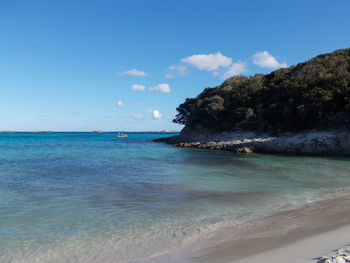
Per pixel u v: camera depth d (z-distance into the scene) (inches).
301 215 359.6
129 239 286.7
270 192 505.0
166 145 2297.0
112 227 323.0
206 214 372.5
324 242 254.8
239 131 1995.6
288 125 1678.2
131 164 941.2
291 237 275.6
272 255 229.6
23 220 347.3
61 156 1252.5
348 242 251.0
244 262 217.9
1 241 282.8
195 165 913.5
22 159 1109.7
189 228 317.1
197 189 531.2
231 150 1573.6
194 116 2657.5
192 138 2391.7
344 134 1295.5
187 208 401.7
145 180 627.8
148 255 247.0
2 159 1103.6
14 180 623.2
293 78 1985.7
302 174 719.1
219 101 2396.7
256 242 265.9
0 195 476.7
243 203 427.2
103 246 269.7
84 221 344.5
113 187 548.7
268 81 2406.5
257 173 736.3
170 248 261.4
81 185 568.1
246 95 2313.0
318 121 1483.8
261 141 1544.0
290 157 1212.5
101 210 391.2
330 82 1653.5
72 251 259.6
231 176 685.9
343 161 1045.2
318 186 558.6
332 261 193.2
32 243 278.4
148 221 344.2
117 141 3221.0
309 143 1333.7
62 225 330.0
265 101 2098.9
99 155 1306.6
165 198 459.8
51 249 264.4
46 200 444.5
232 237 284.0
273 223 327.9
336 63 1887.3
